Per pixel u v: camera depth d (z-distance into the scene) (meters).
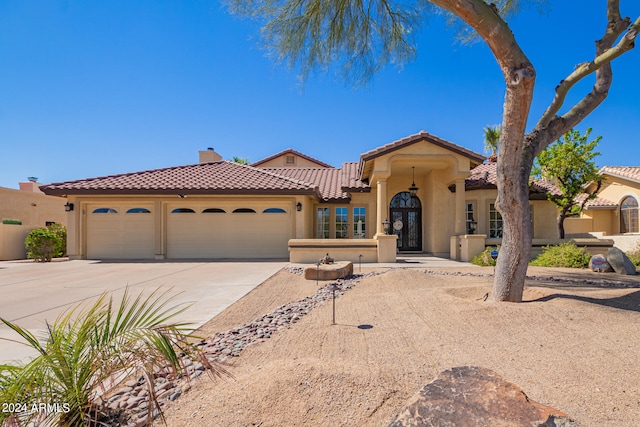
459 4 5.98
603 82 6.91
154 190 16.44
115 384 3.52
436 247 18.06
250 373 3.72
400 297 7.04
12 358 4.48
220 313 6.81
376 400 3.03
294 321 5.98
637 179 22.81
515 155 6.32
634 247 17.34
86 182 17.12
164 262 15.95
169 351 2.93
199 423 2.81
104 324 3.21
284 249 17.58
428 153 15.59
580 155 17.77
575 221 25.77
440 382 2.71
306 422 2.78
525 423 2.21
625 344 4.07
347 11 8.84
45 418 2.58
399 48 9.62
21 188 26.81
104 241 17.75
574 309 5.33
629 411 2.81
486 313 5.36
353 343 4.66
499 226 17.95
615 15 6.90
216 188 16.41
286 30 8.89
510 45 6.05
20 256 21.48
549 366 3.62
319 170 24.27
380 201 15.55
